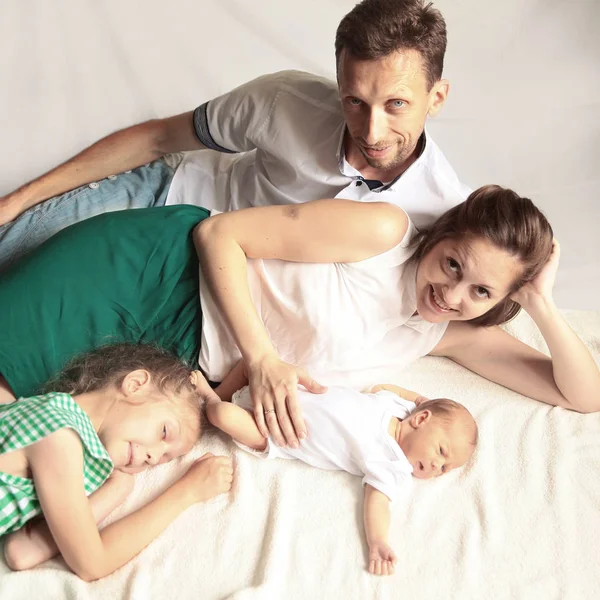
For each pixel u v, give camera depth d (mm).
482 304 1340
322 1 1994
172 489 1265
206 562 1188
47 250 1379
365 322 1413
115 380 1292
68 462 1110
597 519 1288
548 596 1164
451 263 1322
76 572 1140
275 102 1556
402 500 1309
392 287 1393
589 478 1362
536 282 1414
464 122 2070
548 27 2039
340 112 1507
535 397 1540
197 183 1773
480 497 1316
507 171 2066
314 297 1359
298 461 1364
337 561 1199
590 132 2064
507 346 1578
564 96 2068
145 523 1201
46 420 1112
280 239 1344
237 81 2010
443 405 1412
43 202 1694
